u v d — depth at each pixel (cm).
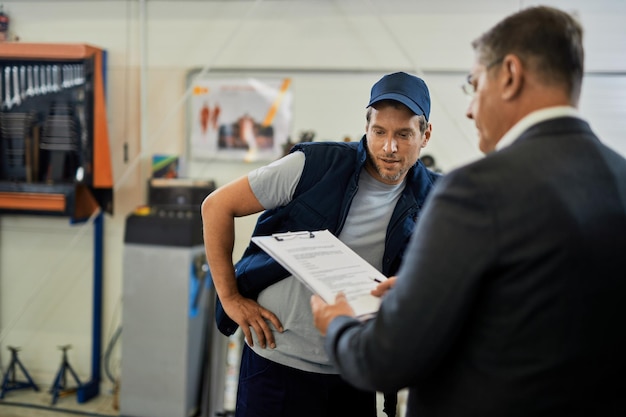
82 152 282
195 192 277
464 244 74
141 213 277
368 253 134
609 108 274
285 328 133
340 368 87
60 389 309
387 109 122
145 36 303
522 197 73
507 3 275
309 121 295
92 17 307
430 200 81
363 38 287
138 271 271
